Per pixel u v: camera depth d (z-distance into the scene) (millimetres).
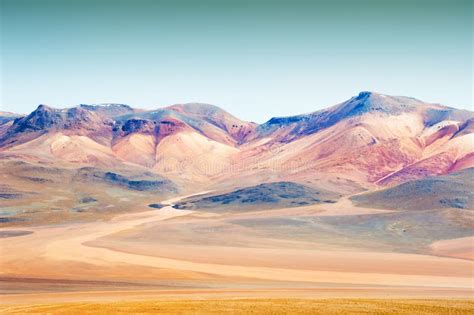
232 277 94062
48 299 64500
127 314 45438
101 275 95875
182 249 133250
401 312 45781
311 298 59062
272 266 108250
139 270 102125
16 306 52188
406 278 94188
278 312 45719
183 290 74438
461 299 58031
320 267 107250
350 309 47250
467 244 137500
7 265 108000
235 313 45281
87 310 47969
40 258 117250
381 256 122938
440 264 111500
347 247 139000
